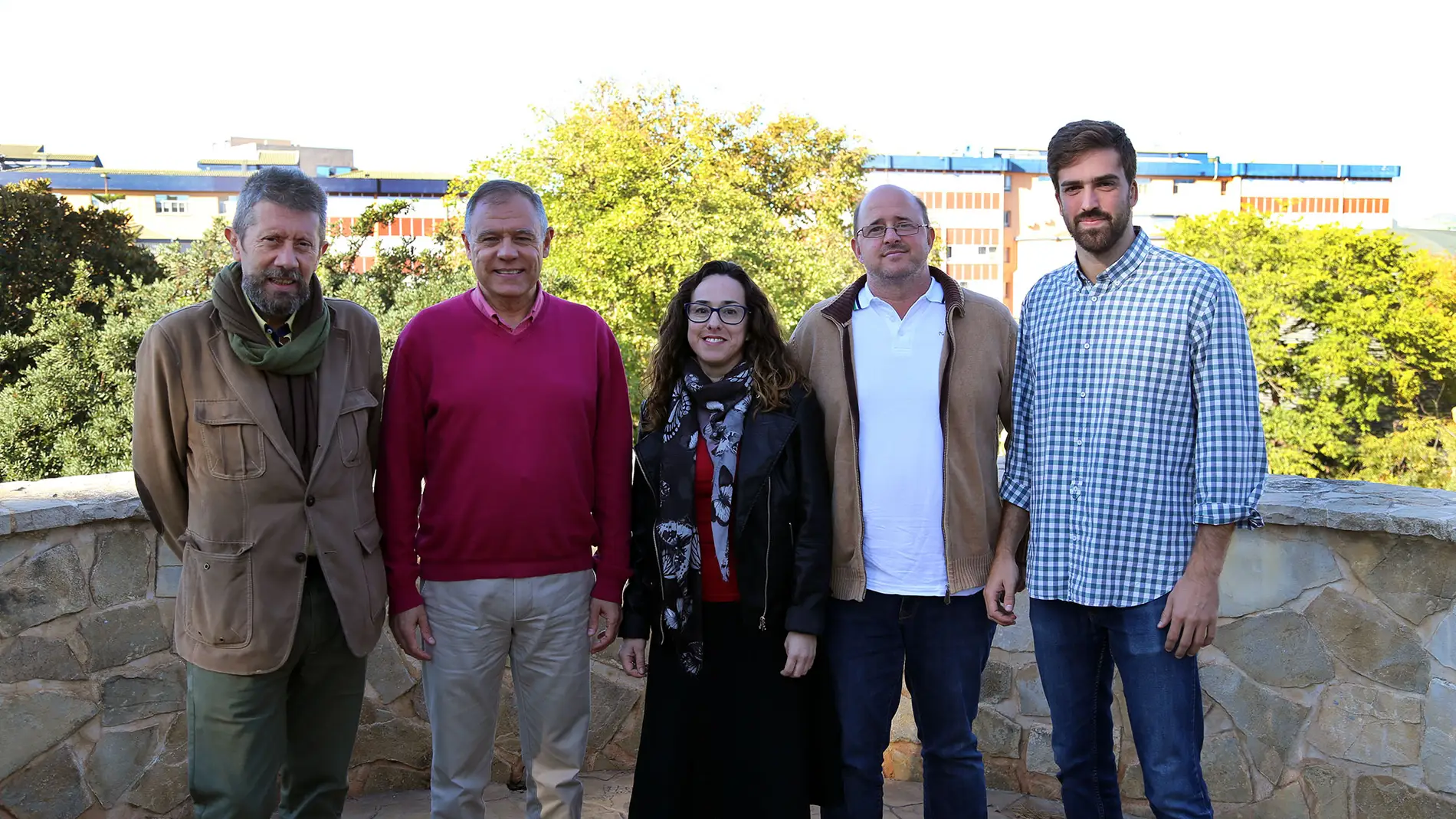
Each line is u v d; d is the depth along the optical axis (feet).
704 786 7.34
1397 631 7.79
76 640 8.10
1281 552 8.33
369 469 7.20
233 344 6.49
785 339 7.73
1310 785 8.22
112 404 46.39
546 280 62.18
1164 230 113.60
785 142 98.73
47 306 51.11
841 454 7.43
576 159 70.23
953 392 7.37
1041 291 7.23
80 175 165.17
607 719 10.01
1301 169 225.97
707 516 7.29
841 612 7.49
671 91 84.48
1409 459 93.76
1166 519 6.55
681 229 63.93
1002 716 9.55
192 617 6.61
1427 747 7.64
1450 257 121.60
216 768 6.66
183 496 6.73
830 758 7.42
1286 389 103.86
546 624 7.38
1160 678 6.57
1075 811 7.17
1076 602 6.81
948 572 7.32
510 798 9.45
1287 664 8.32
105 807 8.25
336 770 7.43
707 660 7.30
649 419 7.68
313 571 6.88
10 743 7.77
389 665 9.57
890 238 7.29
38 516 7.79
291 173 6.65
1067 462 6.83
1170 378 6.49
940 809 7.61
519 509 7.17
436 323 7.34
